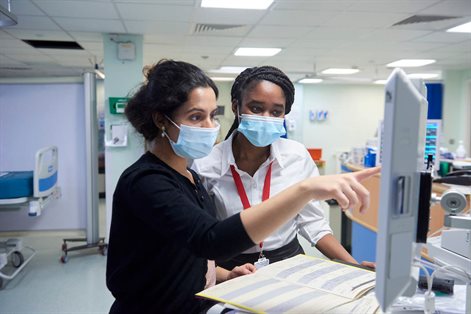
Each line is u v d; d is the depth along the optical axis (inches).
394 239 20.1
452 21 159.8
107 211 171.9
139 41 180.5
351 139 380.8
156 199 26.9
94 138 160.4
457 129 308.2
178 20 156.3
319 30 174.1
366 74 324.8
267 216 23.5
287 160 55.3
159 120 32.9
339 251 47.8
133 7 139.0
